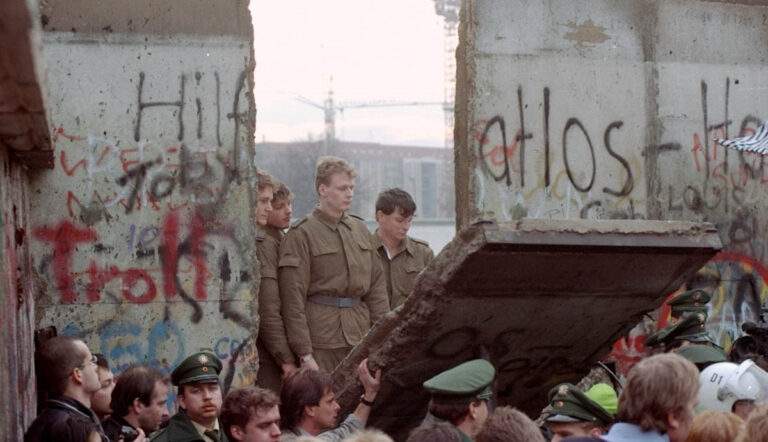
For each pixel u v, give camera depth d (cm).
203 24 1199
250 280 1183
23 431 875
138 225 1174
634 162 1418
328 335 1159
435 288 877
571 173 1387
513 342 966
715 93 1467
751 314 1477
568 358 1020
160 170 1183
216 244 1185
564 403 753
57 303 1154
